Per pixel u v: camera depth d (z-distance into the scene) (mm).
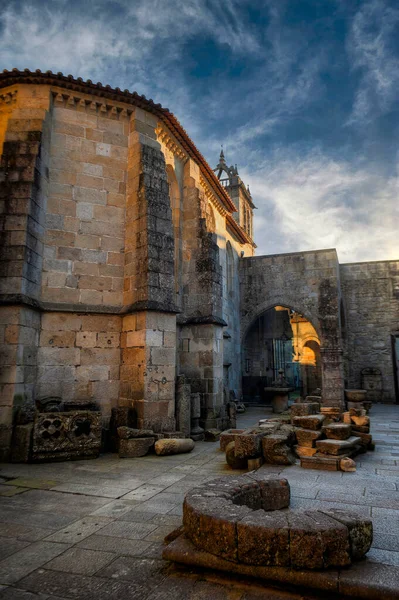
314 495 5566
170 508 5172
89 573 3453
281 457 7477
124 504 5359
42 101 10492
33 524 4629
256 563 3197
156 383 9609
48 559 3725
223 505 3734
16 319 8773
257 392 23422
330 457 7273
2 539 4203
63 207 10391
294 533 3164
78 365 9961
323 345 20641
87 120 11039
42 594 3127
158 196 10742
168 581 3301
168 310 9969
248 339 27438
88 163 10852
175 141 13141
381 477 6578
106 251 10695
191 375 12641
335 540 3186
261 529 3217
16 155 9727
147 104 11414
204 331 12750
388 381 23734
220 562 3305
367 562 3350
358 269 25188
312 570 3107
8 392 8461
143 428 9242
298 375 39250
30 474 7059
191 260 13406
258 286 22922
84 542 4105
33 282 9461
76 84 10695
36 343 9508
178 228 13469
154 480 6621
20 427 8086
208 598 3033
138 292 10109
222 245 19562
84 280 10344
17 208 9305
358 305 24875
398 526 4383
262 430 8562
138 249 10398
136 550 3898
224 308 19703
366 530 3422
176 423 10320
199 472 7180
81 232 10500
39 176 9852
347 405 17859
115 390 10266
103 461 8141
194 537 3553
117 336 10508
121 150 11312
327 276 21656
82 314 10188
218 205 18375
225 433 9391
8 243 9109
